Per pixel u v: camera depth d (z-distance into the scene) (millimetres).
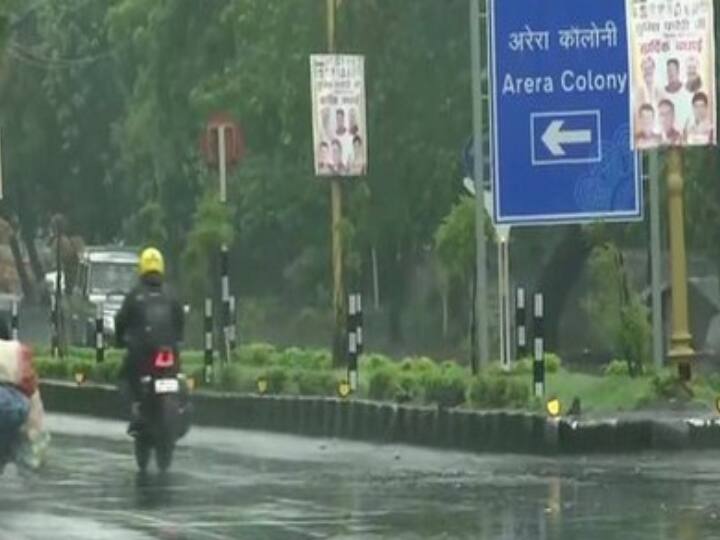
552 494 46344
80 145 186125
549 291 110750
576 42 62594
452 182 118438
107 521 43062
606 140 62906
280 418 68812
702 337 98875
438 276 105188
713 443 55406
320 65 79000
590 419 55656
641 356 65500
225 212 103375
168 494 48562
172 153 142500
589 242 94500
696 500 44688
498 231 75500
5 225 186625
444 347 114688
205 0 138875
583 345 109562
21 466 52062
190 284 103938
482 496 46312
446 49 119125
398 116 120562
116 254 138250
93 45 182000
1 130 186000
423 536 39500
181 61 140125
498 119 63062
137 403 55094
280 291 143875
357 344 72438
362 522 41875
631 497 45406
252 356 84438
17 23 163125
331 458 57750
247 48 132125
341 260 88062
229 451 61125
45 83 184375
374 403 63906
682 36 58469
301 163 131625
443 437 59781
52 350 100875
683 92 58562
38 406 52188
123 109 172250
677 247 60000
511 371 66750
